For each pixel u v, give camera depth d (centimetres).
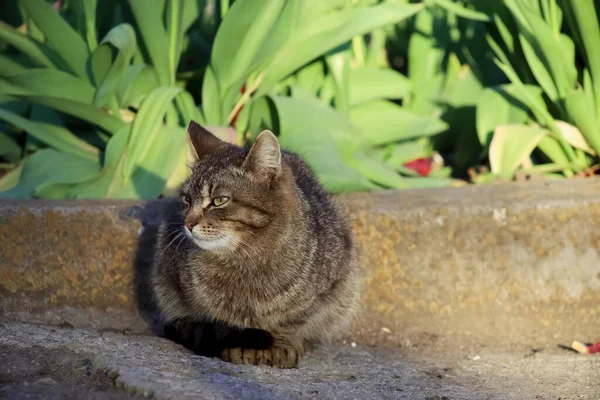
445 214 564
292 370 451
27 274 546
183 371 403
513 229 564
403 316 569
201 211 458
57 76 618
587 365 497
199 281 472
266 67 667
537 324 565
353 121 716
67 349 416
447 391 439
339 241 512
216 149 491
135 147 597
